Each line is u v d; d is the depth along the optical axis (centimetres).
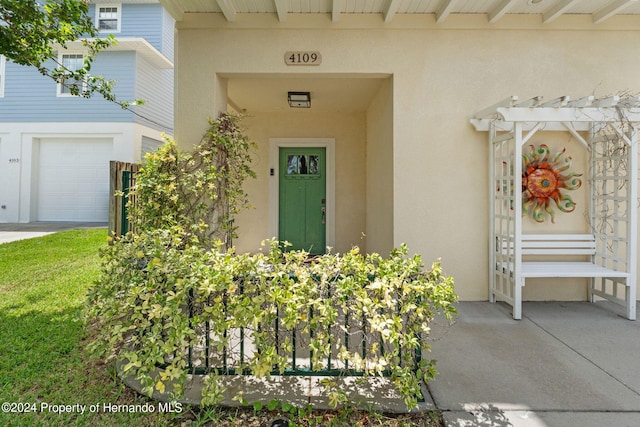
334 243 611
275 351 196
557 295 403
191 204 386
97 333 282
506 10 363
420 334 224
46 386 211
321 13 383
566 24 387
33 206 1104
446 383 221
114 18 1126
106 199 1108
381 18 385
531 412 193
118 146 1080
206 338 208
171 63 1174
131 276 214
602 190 385
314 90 481
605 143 383
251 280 201
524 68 391
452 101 393
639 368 242
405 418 188
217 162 398
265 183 606
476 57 392
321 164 623
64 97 1076
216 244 257
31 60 373
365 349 208
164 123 1236
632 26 388
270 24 382
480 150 396
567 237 389
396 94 393
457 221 396
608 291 400
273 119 608
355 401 197
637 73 394
